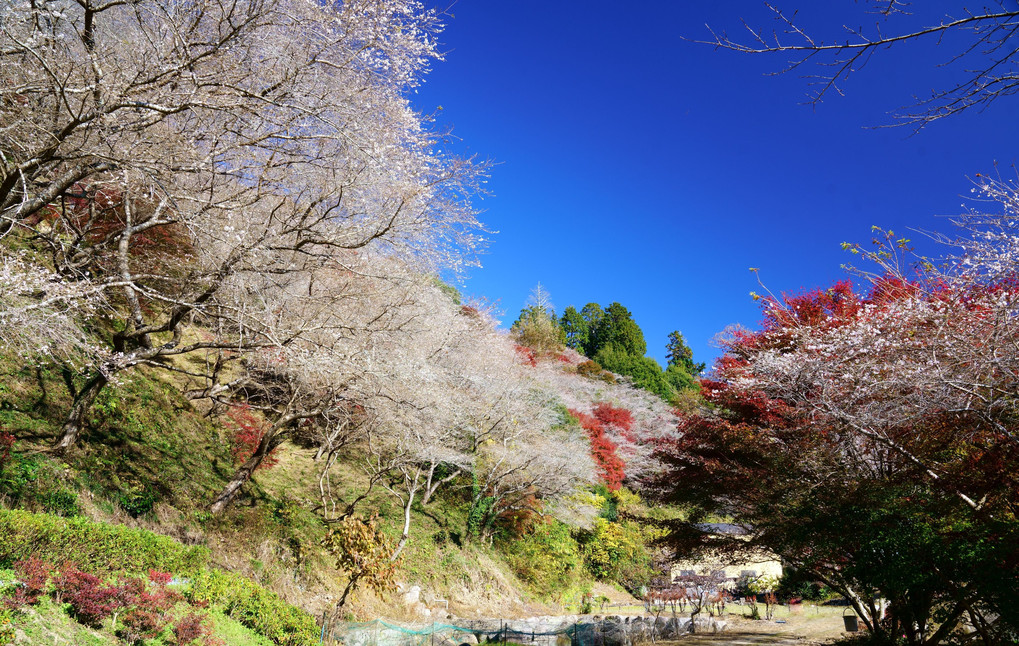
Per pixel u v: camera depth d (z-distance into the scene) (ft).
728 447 38.11
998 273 20.93
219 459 48.44
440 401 50.21
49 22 25.39
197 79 23.35
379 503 60.59
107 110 22.53
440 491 74.59
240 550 39.14
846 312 35.32
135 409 43.37
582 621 58.34
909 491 27.14
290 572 41.52
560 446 78.64
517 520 78.43
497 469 73.61
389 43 29.84
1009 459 21.76
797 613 73.97
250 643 26.25
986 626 27.12
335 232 33.14
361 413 50.62
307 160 30.91
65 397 37.06
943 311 22.80
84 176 25.72
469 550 66.49
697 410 42.32
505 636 49.93
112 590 21.53
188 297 31.50
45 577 20.45
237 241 28.58
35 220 37.11
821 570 37.88
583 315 219.61
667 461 42.65
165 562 27.40
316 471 60.23
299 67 27.78
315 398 46.42
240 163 31.19
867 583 29.89
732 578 92.94
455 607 55.52
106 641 20.07
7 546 20.45
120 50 28.14
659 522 44.80
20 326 22.53
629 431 114.42
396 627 40.45
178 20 25.62
